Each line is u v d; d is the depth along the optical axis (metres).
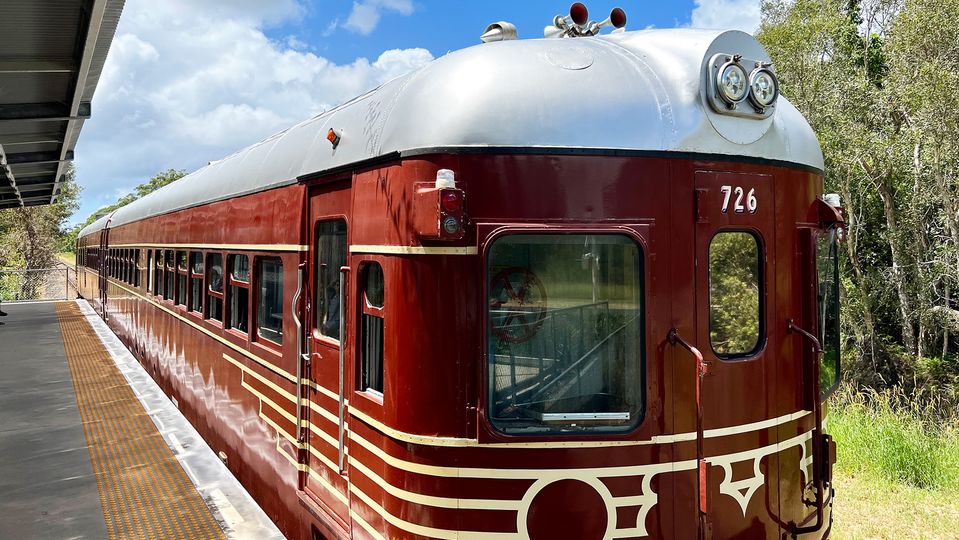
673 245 2.94
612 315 2.93
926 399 16.12
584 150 2.88
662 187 2.93
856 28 22.42
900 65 16.86
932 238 18.72
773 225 3.21
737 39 3.12
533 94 2.94
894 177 18.12
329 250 3.98
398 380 3.05
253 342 5.26
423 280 2.96
